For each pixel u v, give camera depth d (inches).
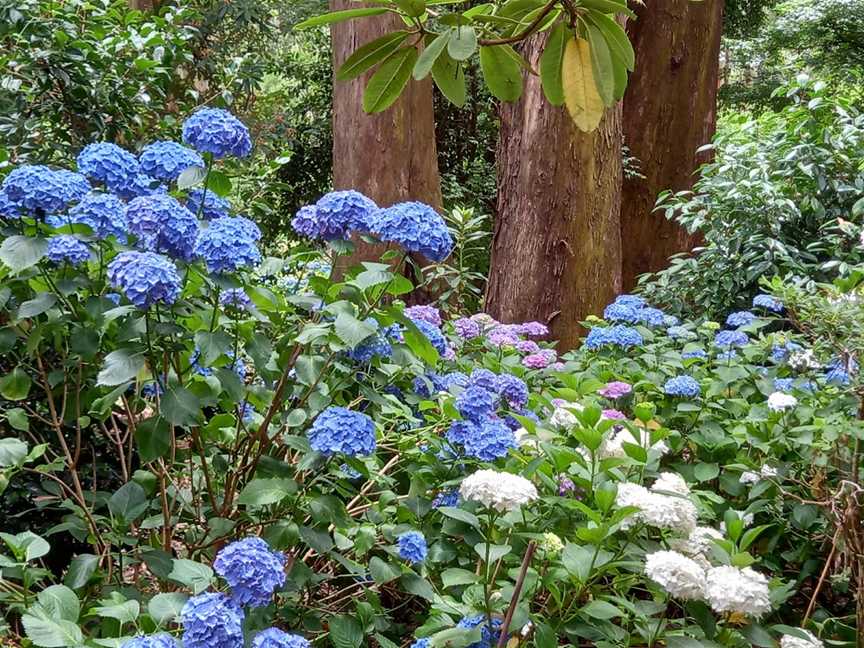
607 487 77.1
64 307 83.6
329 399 84.7
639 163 332.2
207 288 84.4
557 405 111.4
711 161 339.9
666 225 331.6
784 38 583.8
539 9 64.4
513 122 239.8
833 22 554.9
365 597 93.0
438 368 125.9
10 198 79.4
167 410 76.6
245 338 87.1
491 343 153.9
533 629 79.7
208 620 56.0
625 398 130.1
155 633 57.4
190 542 94.2
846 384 109.4
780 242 202.7
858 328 97.7
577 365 145.8
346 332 76.5
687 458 127.0
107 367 74.2
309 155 454.9
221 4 376.8
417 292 217.6
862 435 92.5
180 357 89.2
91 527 87.0
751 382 135.6
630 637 80.7
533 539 75.3
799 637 79.6
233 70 241.8
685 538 82.7
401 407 98.3
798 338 132.9
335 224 83.4
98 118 167.0
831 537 102.5
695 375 142.3
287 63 467.5
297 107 472.4
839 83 542.3
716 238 213.8
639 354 155.1
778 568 107.0
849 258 194.4
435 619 79.7
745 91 636.1
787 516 111.7
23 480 117.0
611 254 238.8
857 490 88.2
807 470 109.5
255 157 258.5
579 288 233.0
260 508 86.4
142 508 85.0
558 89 65.1
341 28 242.8
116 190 86.4
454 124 441.4
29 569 77.7
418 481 92.5
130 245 84.7
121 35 173.5
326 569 101.7
